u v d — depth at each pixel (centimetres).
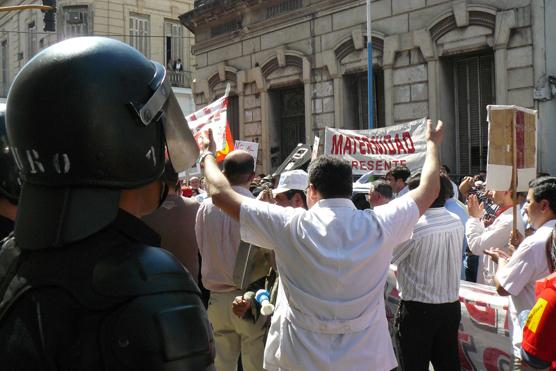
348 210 259
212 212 363
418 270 377
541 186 343
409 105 1339
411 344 380
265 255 357
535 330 260
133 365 98
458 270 386
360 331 251
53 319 102
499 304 413
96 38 120
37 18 2925
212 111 589
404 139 870
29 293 107
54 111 110
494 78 1241
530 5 1121
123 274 104
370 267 253
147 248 112
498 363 414
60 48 116
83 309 102
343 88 1498
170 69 2781
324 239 249
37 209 113
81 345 99
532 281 324
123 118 114
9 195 194
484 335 423
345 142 927
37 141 111
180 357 101
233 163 375
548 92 1104
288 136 1722
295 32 1609
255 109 1761
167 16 2811
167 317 101
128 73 117
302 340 251
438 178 272
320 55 1540
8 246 121
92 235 112
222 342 376
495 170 452
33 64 115
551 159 1113
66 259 108
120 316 100
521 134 459
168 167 322
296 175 469
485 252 381
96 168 112
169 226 326
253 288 359
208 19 1908
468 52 1241
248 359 356
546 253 319
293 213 259
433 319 375
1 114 193
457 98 1312
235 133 1866
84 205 111
